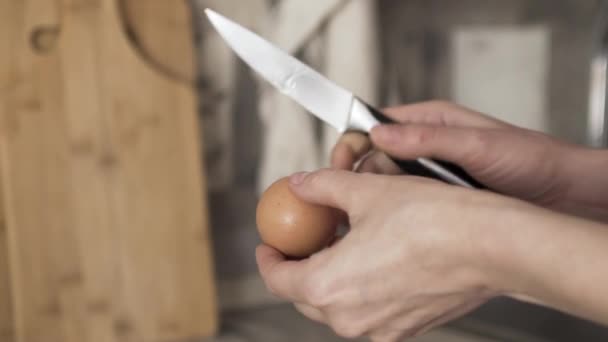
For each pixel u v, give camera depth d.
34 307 0.96
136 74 1.00
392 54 1.19
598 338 0.94
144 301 1.00
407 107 0.76
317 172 0.58
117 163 1.00
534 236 0.49
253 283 1.14
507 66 1.12
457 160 0.67
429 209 0.53
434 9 1.18
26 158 0.96
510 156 0.68
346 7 1.03
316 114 0.67
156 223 1.01
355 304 0.56
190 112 1.02
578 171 0.69
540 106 1.09
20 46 0.96
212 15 0.67
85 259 0.98
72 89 0.98
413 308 0.56
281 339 1.00
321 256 0.56
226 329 1.05
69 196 0.98
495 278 0.51
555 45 1.07
